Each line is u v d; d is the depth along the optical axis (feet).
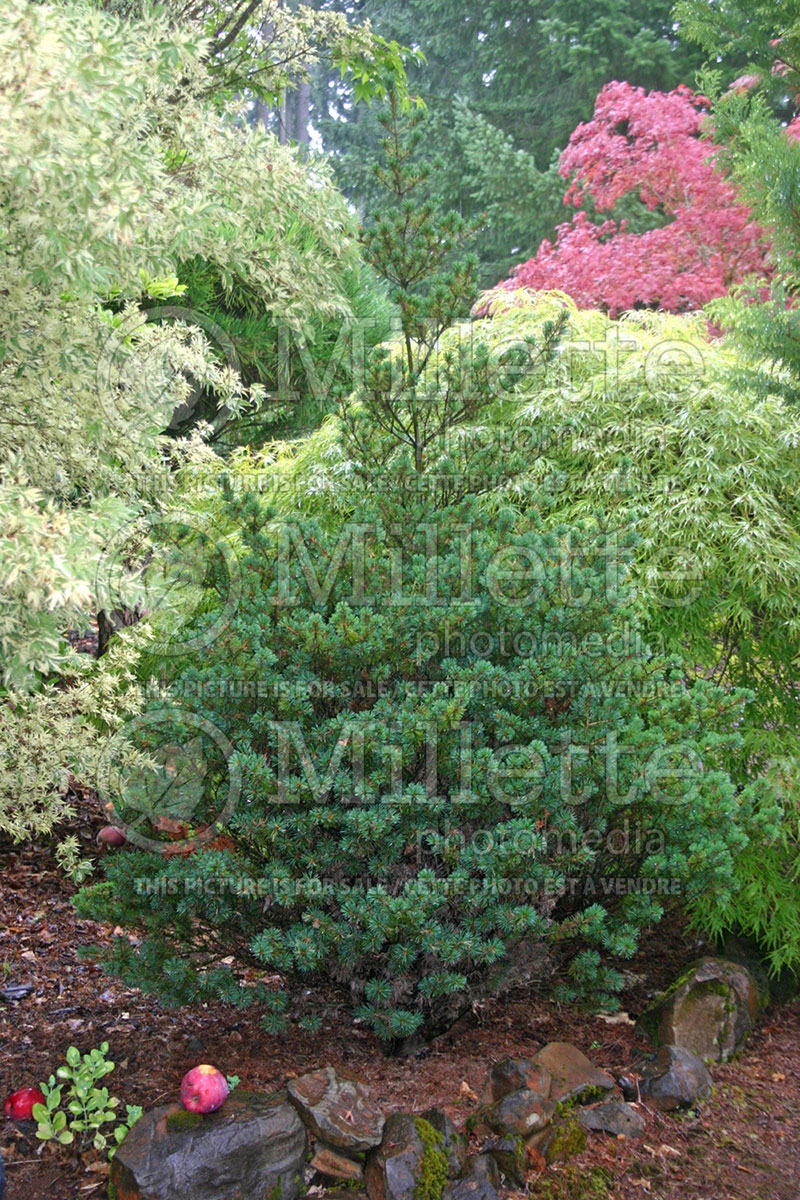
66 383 9.70
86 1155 8.46
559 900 11.09
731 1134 9.56
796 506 13.93
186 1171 7.77
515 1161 8.55
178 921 10.23
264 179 11.15
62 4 8.61
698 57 47.60
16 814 12.33
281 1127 8.20
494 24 54.34
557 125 50.70
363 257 12.39
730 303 14.80
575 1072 9.79
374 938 9.28
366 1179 8.27
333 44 17.02
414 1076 9.97
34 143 6.91
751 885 12.28
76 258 7.77
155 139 9.87
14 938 13.03
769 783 10.92
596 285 27.91
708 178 27.27
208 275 19.45
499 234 48.44
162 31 9.64
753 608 13.48
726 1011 11.32
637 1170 8.84
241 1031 10.96
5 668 7.65
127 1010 11.34
